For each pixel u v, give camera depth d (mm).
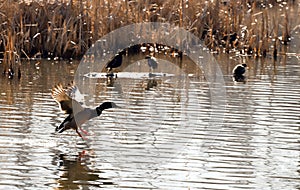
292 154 11914
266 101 16375
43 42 23562
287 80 19766
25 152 11758
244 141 12688
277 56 25297
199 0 26938
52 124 13703
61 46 23438
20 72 19500
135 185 10203
